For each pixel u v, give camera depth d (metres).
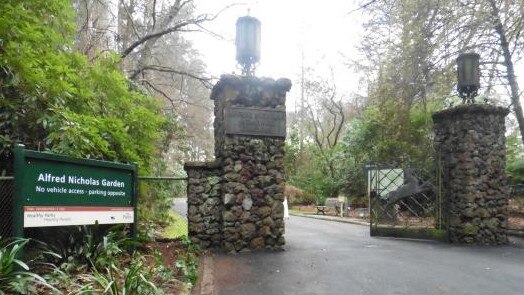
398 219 11.31
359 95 26.48
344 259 7.10
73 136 5.78
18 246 4.02
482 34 11.58
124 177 6.24
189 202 8.08
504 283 5.51
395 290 5.15
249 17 8.66
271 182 8.11
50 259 5.04
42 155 4.77
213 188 8.16
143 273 4.88
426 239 9.62
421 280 5.64
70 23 6.81
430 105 15.00
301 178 24.75
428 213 10.93
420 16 11.62
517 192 13.73
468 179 9.19
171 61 19.31
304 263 6.77
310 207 21.62
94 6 13.17
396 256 7.41
